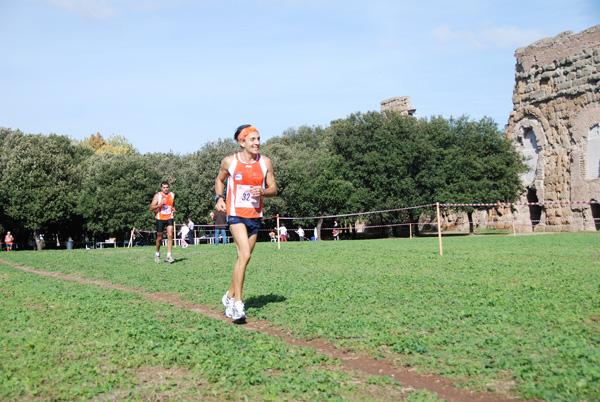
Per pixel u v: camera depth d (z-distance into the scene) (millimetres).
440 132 49906
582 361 5297
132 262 17203
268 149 59844
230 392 4871
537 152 55531
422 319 7281
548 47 54000
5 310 8508
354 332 6812
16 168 48406
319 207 51812
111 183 51781
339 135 53906
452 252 18156
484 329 6668
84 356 5910
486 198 47125
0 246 49719
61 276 14641
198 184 52594
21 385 4949
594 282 10000
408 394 4836
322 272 12742
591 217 49469
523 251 18188
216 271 13727
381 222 59344
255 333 6945
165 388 4973
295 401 4648
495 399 4672
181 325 7301
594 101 49531
